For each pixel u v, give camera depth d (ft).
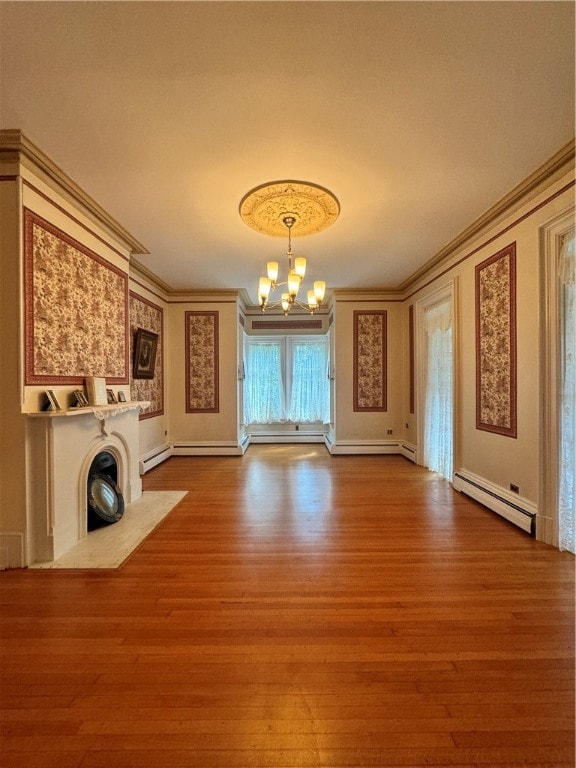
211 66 5.88
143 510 11.75
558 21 5.15
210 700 4.68
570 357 8.91
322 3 4.94
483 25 5.24
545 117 7.08
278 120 7.10
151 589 7.26
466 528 10.26
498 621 6.24
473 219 11.62
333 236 12.86
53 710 4.55
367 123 7.20
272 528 10.30
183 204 10.41
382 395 20.74
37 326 8.39
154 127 7.29
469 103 6.68
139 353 16.19
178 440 20.62
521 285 10.22
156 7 4.96
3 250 7.87
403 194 9.98
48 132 7.45
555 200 8.88
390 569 8.01
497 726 4.31
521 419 10.32
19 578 7.68
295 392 25.41
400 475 16.24
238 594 7.07
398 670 5.17
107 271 11.51
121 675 5.08
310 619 6.31
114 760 3.94
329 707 4.57
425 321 17.74
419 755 3.98
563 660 5.35
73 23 5.17
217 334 20.59
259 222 11.25
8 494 8.09
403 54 5.69
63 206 9.32
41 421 8.35
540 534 9.41
